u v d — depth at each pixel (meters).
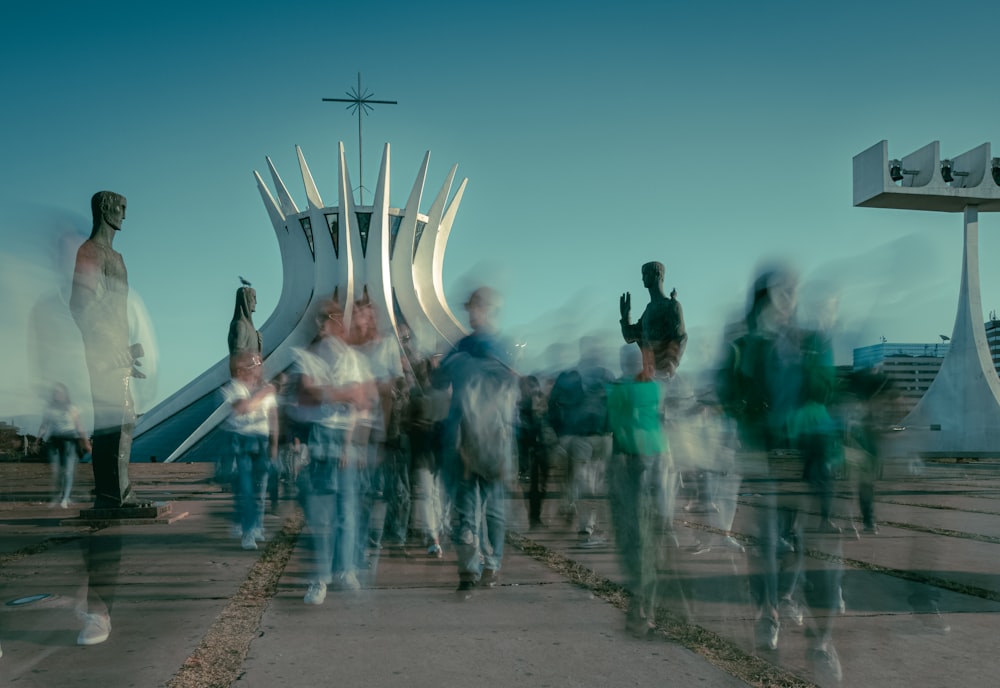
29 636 5.14
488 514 6.85
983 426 42.50
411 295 56.31
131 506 11.15
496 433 6.68
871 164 40.72
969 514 11.95
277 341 54.91
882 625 5.32
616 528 5.50
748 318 5.29
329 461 6.46
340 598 6.30
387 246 55.47
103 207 9.51
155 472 27.70
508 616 5.71
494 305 7.04
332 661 4.68
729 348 5.35
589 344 10.10
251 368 9.02
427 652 4.86
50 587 6.54
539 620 5.60
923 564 7.45
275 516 12.30
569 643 5.04
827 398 5.16
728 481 8.62
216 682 4.30
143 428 48.78
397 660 4.70
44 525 10.73
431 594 6.47
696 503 12.13
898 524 10.56
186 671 4.46
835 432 5.17
